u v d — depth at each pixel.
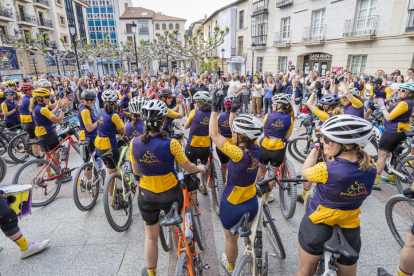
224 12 26.73
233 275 1.82
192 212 2.64
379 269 2.56
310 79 10.08
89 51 30.91
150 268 2.40
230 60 24.48
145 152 2.12
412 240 2.19
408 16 10.16
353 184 1.65
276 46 17.45
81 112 3.60
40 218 3.60
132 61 49.25
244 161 2.06
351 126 1.62
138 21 50.94
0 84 7.51
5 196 2.82
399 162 4.06
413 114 5.89
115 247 3.03
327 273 1.70
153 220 2.38
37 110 4.03
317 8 14.34
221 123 3.77
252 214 2.23
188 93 9.73
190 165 2.29
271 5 18.33
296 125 8.40
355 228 1.82
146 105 2.06
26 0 26.05
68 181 4.69
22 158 5.89
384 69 11.30
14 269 2.71
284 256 2.69
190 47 19.19
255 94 10.18
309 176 1.80
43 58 28.28
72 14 37.44
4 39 23.11
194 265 2.25
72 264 2.77
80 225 3.44
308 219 1.92
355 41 12.32
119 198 3.44
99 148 3.53
